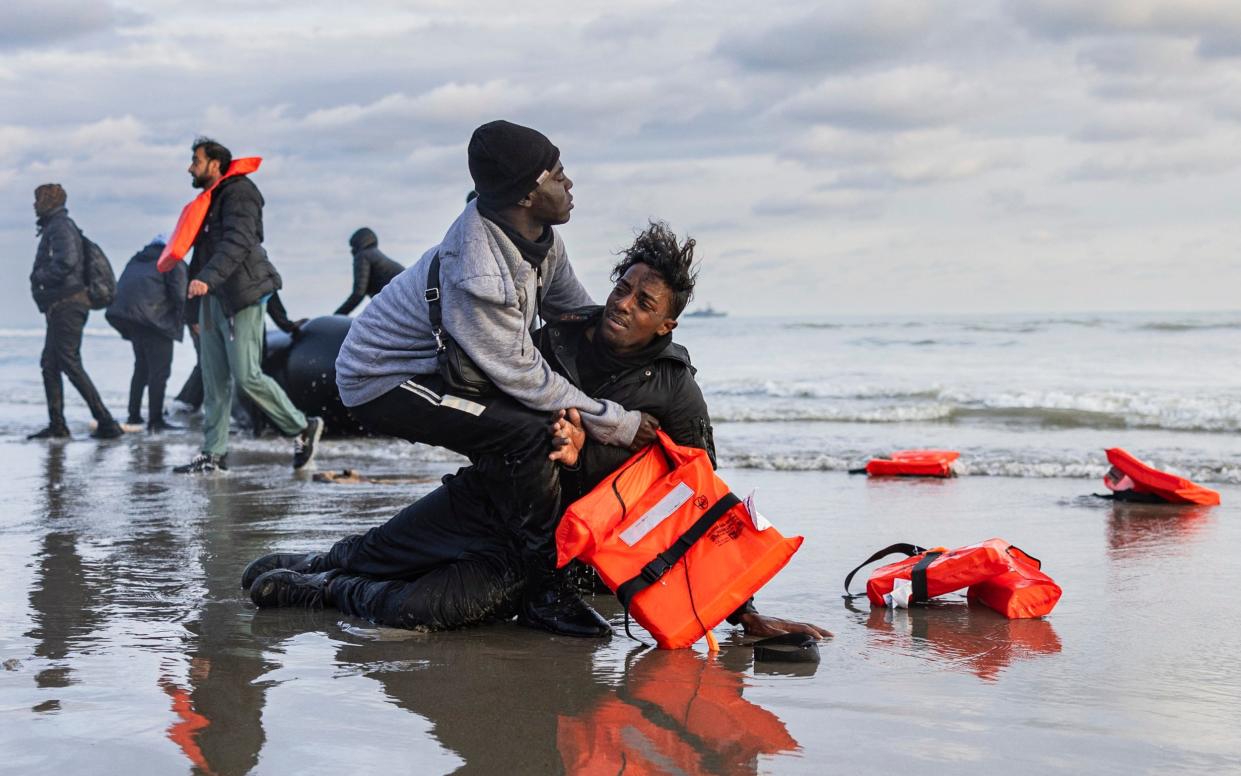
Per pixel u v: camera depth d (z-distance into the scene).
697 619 3.29
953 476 7.41
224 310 7.65
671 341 3.68
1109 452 6.33
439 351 3.42
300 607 3.86
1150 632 3.48
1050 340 24.86
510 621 3.72
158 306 11.19
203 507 6.23
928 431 10.19
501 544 3.64
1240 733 2.52
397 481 7.44
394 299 3.59
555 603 3.59
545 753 2.42
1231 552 4.76
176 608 3.87
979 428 10.34
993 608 3.81
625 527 3.37
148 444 10.08
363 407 3.62
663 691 2.89
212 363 7.83
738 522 3.36
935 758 2.37
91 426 11.62
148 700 2.78
